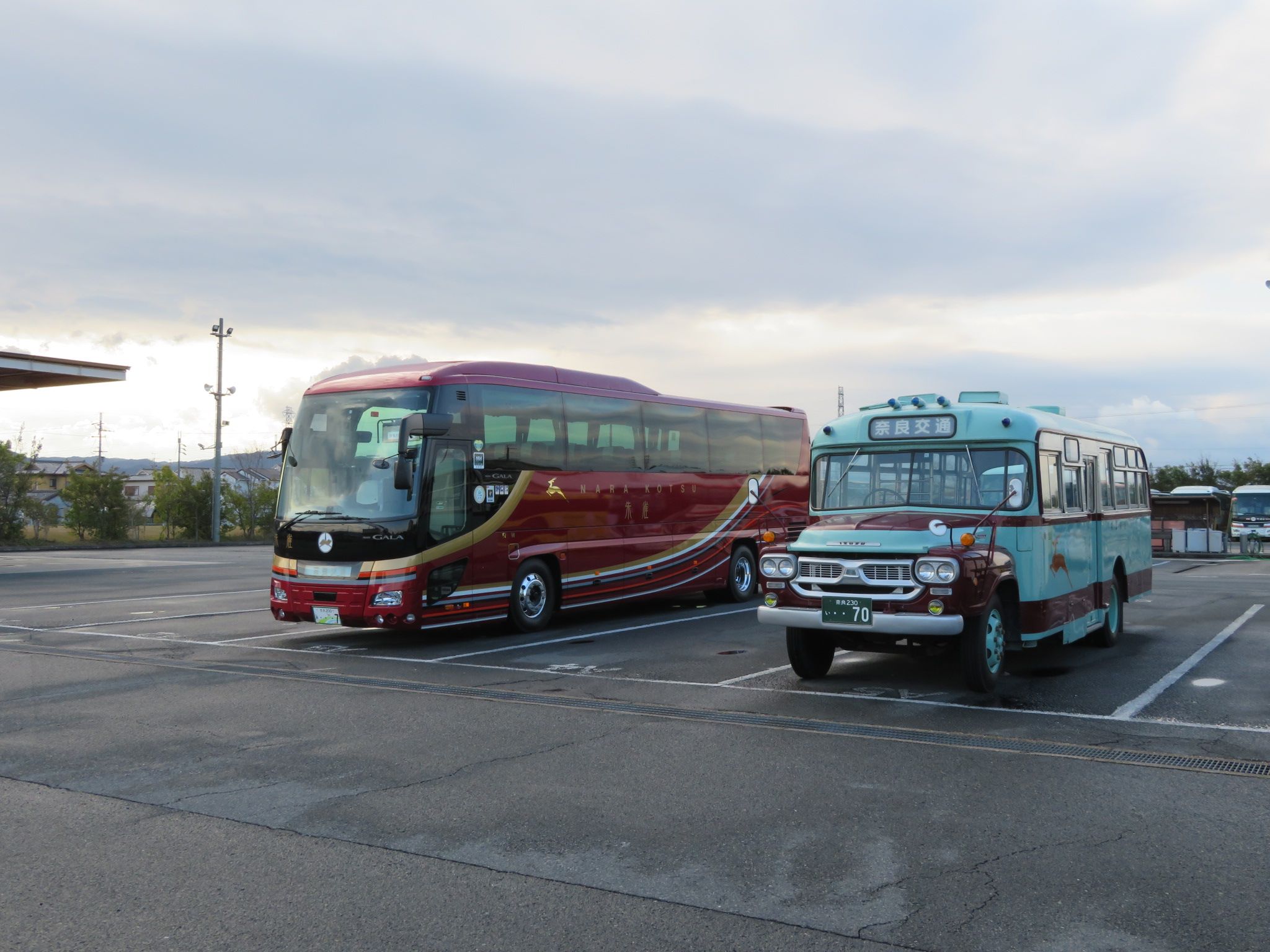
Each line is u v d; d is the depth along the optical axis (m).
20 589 23.03
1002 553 9.55
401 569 12.69
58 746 7.65
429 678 10.68
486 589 13.82
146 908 4.56
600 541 15.93
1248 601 18.84
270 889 4.77
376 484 13.07
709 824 5.71
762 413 20.06
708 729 8.11
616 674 10.90
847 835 5.52
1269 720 8.38
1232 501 48.53
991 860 5.11
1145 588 14.44
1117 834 5.51
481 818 5.84
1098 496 12.18
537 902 4.60
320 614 13.00
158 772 6.87
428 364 14.05
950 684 10.13
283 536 13.45
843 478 10.68
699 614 17.17
